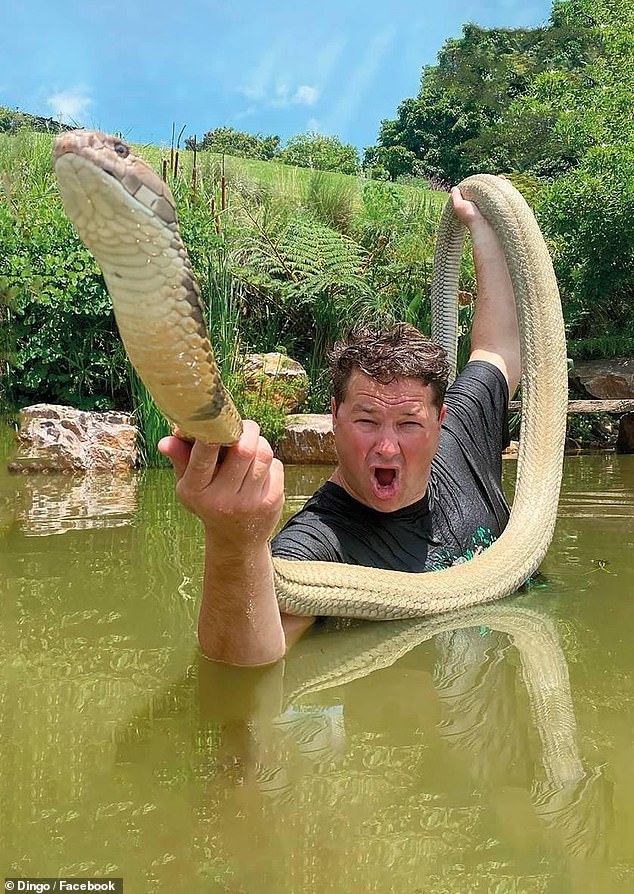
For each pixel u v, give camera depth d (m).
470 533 1.07
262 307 3.83
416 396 0.94
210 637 0.77
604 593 1.04
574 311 4.31
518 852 0.47
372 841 0.48
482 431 1.20
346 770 0.57
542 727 0.64
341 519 0.99
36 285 2.89
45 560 1.21
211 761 0.58
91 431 2.46
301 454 2.85
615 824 0.50
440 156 17.33
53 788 0.54
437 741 0.62
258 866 0.46
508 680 0.74
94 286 2.93
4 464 2.29
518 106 5.80
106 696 0.70
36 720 0.65
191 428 0.55
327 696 0.71
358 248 3.96
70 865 0.45
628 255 4.20
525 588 1.06
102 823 0.50
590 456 3.12
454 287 1.80
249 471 0.64
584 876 0.45
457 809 0.52
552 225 4.34
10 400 2.94
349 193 4.80
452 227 1.74
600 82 5.29
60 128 4.32
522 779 0.56
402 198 4.69
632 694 0.71
